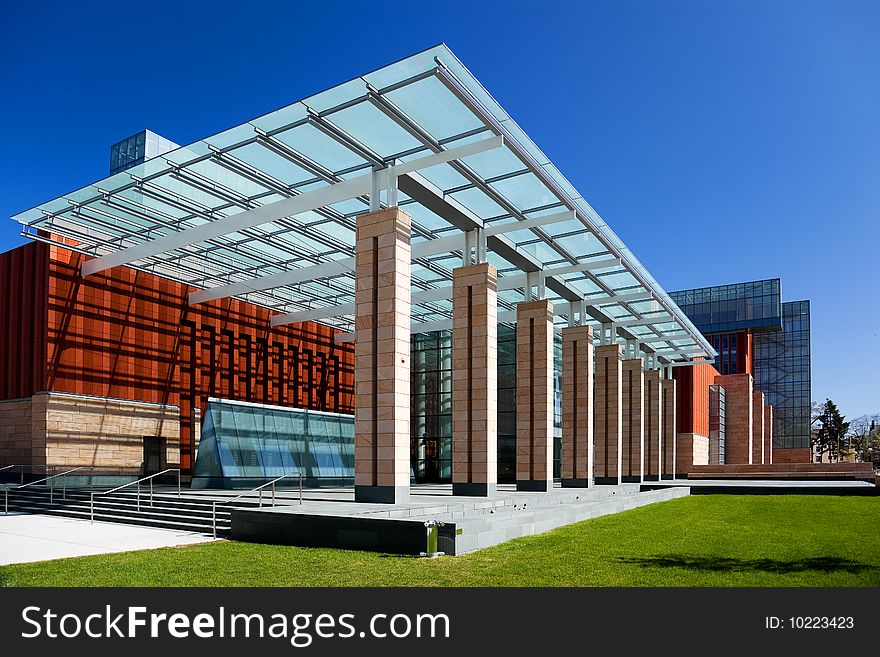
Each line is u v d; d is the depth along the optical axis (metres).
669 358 45.12
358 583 9.50
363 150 17.72
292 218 22.56
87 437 25.69
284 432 28.52
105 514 18.38
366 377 17.27
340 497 18.78
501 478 37.72
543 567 10.74
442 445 39.31
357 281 17.70
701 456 55.97
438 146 17.69
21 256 26.31
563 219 21.14
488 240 23.12
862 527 16.72
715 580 9.79
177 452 28.77
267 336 33.69
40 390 24.81
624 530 15.79
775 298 80.00
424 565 10.87
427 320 38.59
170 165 19.31
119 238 25.09
